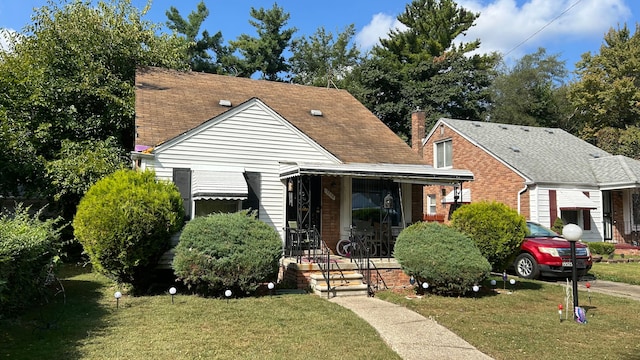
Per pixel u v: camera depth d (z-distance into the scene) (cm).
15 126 1568
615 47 3819
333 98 2066
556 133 2867
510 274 1544
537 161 2291
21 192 1706
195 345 645
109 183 980
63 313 813
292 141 1398
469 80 3797
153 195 967
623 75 3734
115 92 1756
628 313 927
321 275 1107
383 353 635
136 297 969
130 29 1912
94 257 945
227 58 4047
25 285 793
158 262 1060
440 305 956
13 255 720
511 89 4547
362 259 1236
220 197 1199
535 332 763
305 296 1010
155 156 1221
